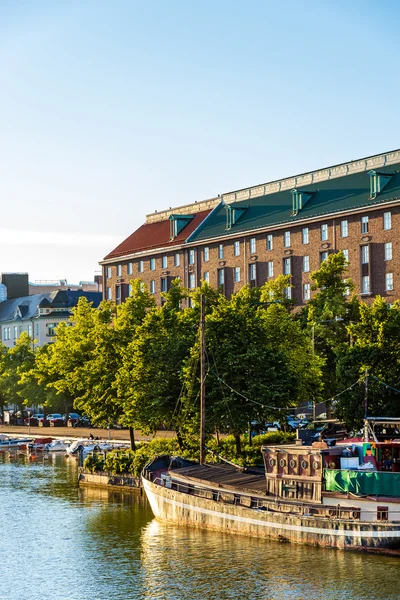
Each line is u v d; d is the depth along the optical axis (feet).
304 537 201.46
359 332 294.66
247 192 554.87
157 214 633.20
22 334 592.60
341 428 298.97
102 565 195.42
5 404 603.67
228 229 535.60
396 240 433.89
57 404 529.04
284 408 283.18
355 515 198.18
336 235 463.01
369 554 192.13
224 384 277.23
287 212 501.97
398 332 286.46
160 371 293.84
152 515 246.68
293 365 305.32
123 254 620.90
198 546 206.90
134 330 339.57
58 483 317.83
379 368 285.43
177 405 289.74
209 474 239.71
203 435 259.80
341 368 287.48
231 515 215.51
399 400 280.72
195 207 598.34
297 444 224.94
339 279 360.07
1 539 222.48
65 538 222.07
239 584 177.68
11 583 184.85
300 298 484.74
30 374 504.84
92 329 379.14
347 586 173.99
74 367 376.68
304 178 511.81
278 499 211.20
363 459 209.26
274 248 501.97
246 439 309.01
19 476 341.62
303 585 175.52
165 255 586.04
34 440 460.55
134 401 299.17
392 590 171.01
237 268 528.22
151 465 259.19
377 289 440.86
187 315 320.91
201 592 174.40
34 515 252.21
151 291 597.93
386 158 464.24
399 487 195.52
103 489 298.56
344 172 486.79
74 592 177.88
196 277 558.15
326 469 205.46
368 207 442.50
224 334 284.61
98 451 338.34
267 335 294.66
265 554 196.75
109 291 637.71
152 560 197.16
